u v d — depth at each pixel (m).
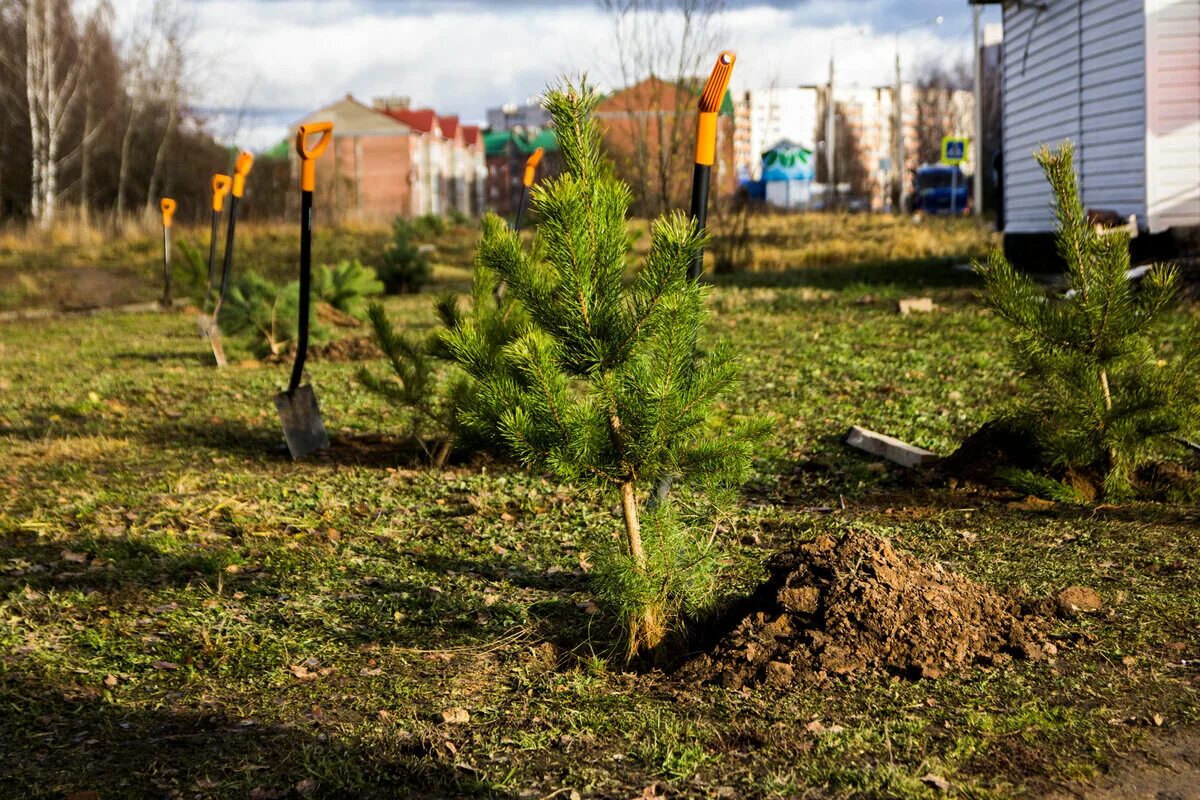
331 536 5.48
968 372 9.55
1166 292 5.44
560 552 5.12
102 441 8.10
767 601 3.80
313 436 7.65
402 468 7.08
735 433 3.67
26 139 41.69
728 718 3.18
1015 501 5.66
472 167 90.38
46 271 26.34
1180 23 13.91
